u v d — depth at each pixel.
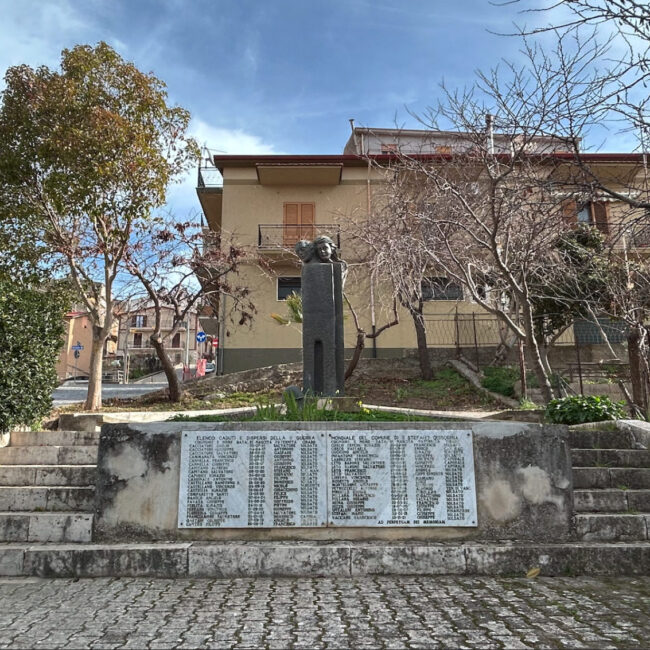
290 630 3.78
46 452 7.20
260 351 20.66
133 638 3.66
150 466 5.46
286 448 5.48
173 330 15.26
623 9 5.34
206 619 3.99
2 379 7.34
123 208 11.88
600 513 5.84
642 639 3.61
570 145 7.97
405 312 20.33
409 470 5.45
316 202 21.62
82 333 45.31
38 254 12.25
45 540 5.45
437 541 5.34
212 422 5.55
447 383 15.80
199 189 22.34
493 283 14.09
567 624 3.87
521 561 5.07
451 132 12.42
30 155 11.54
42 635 3.71
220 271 16.69
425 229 12.39
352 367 15.77
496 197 9.96
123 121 11.58
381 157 20.56
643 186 8.15
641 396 10.04
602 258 11.52
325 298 7.84
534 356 9.92
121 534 5.36
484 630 3.77
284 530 5.36
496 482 5.46
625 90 6.03
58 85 11.48
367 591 4.60
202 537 5.36
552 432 5.57
